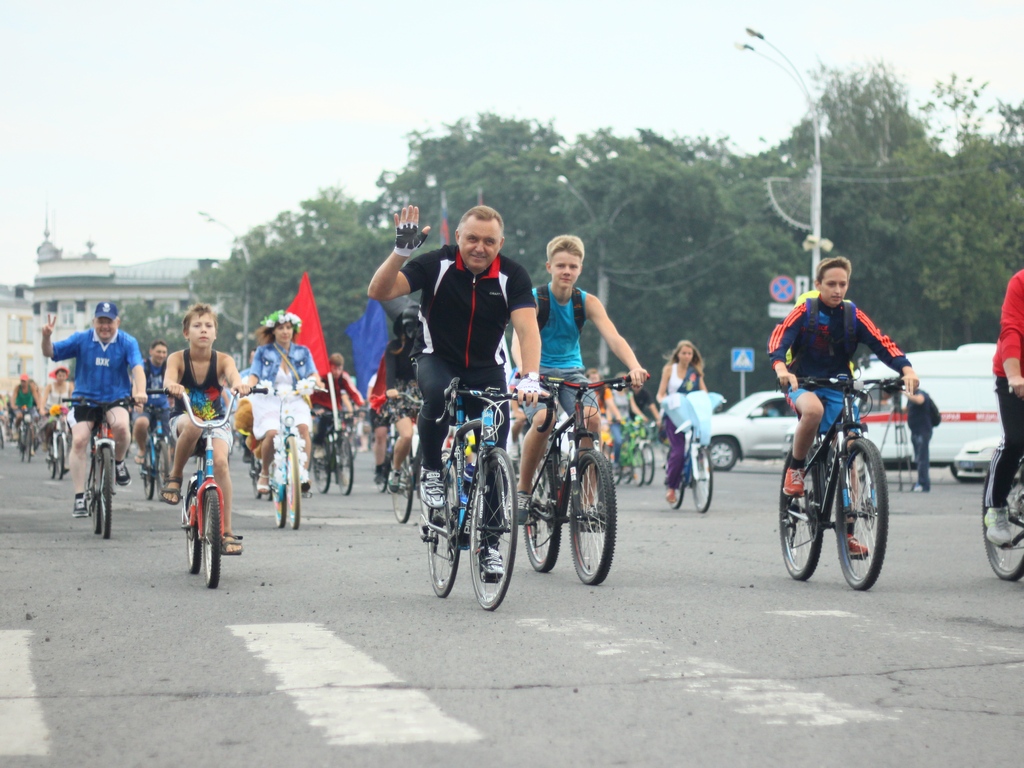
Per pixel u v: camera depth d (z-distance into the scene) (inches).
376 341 1040.2
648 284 2447.1
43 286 6087.6
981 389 1167.6
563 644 267.9
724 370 2566.4
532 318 316.8
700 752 185.8
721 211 2477.9
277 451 567.2
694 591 350.6
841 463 361.1
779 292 1571.1
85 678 236.8
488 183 2716.5
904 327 2486.5
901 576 391.5
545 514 378.6
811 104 1627.7
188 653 259.8
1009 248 2466.8
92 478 518.6
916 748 188.9
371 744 189.6
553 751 185.9
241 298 3356.3
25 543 480.1
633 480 1041.5
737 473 1259.8
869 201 2474.2
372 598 336.8
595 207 2486.5
